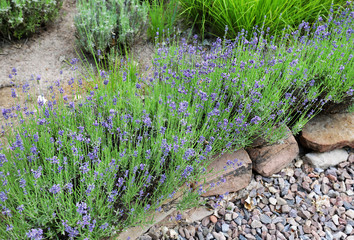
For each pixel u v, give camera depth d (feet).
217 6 14.03
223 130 9.80
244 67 10.72
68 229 6.79
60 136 8.75
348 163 11.68
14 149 8.13
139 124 9.55
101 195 8.06
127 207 8.43
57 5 15.92
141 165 7.74
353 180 11.25
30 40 14.60
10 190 7.38
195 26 15.46
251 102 10.32
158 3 15.28
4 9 13.23
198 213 9.83
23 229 7.33
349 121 12.06
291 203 10.48
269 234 9.59
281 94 11.00
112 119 9.30
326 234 9.75
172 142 9.05
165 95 10.43
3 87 12.34
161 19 14.67
